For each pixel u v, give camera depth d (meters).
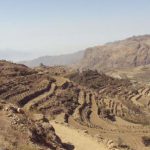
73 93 116.25
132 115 127.06
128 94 187.12
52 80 117.88
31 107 81.00
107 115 109.94
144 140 82.75
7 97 84.81
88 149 36.94
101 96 137.38
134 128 97.69
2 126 25.50
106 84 188.75
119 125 100.31
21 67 116.81
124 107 135.12
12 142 22.86
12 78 99.25
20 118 28.50
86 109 107.12
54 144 29.48
